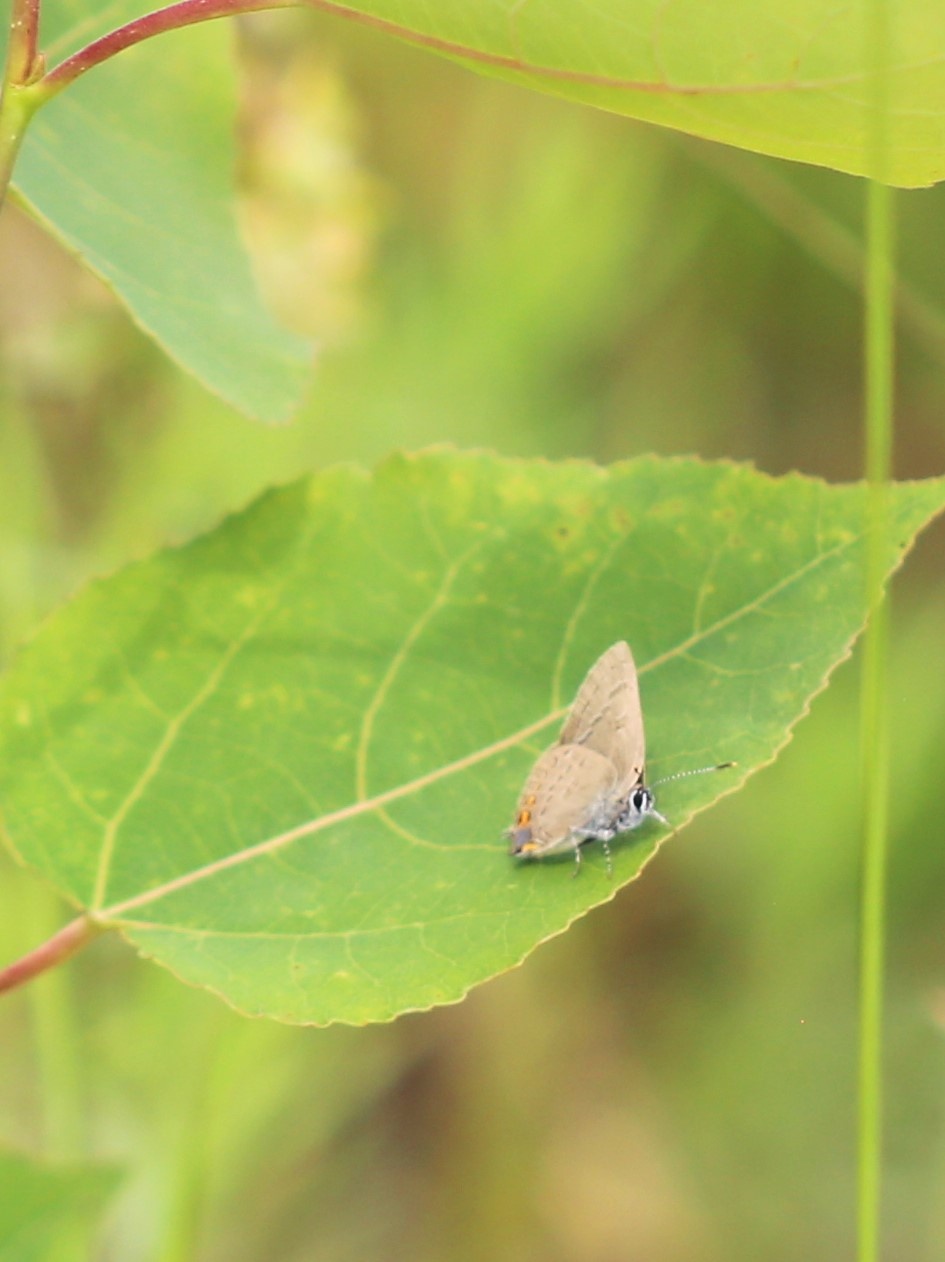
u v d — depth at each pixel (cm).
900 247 67
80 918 49
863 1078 49
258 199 64
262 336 51
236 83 52
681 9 45
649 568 50
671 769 49
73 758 49
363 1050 71
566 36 46
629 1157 82
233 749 50
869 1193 49
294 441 72
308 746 50
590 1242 80
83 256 50
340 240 65
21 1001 66
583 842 49
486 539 50
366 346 79
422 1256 80
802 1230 80
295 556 50
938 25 45
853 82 46
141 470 67
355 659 50
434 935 48
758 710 49
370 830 49
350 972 48
